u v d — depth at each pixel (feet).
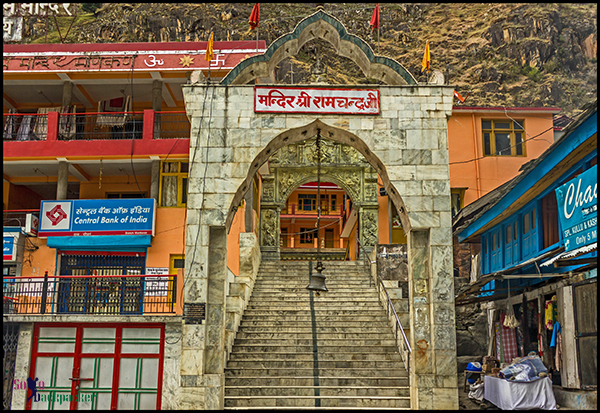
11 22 81.87
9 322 43.29
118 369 42.45
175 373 41.52
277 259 78.84
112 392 42.06
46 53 61.05
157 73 61.46
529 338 49.70
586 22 175.01
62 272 56.75
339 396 38.47
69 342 43.16
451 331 34.99
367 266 64.80
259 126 37.50
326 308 53.06
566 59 164.96
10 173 63.16
